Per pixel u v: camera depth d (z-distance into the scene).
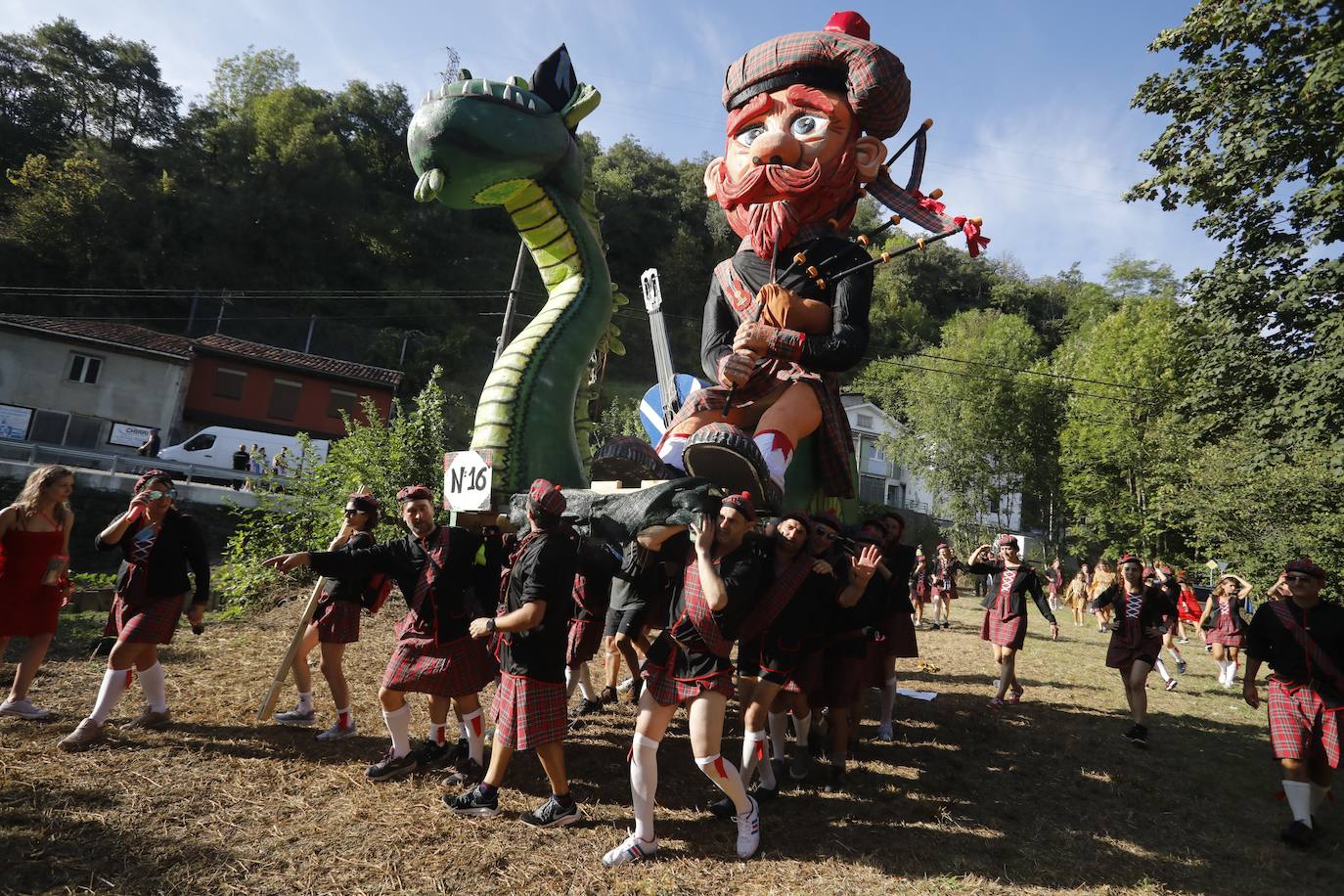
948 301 65.75
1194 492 15.43
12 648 6.45
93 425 25.14
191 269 42.31
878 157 5.71
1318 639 4.30
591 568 4.70
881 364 39.28
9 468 14.16
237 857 3.08
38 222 37.72
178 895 2.79
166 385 26.42
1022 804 4.43
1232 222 9.63
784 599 3.95
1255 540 13.48
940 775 4.85
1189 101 9.60
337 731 4.55
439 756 4.25
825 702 4.68
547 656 3.50
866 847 3.64
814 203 5.64
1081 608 17.09
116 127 51.00
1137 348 28.52
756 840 3.44
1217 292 9.72
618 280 56.47
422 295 49.19
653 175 65.19
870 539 4.46
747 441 4.20
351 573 3.92
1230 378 9.76
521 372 5.68
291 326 43.88
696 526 3.40
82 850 3.04
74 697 5.06
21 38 48.78
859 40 5.68
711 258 59.00
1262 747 6.21
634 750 3.38
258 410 29.03
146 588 4.36
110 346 25.62
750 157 5.68
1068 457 29.69
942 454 32.72
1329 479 12.41
